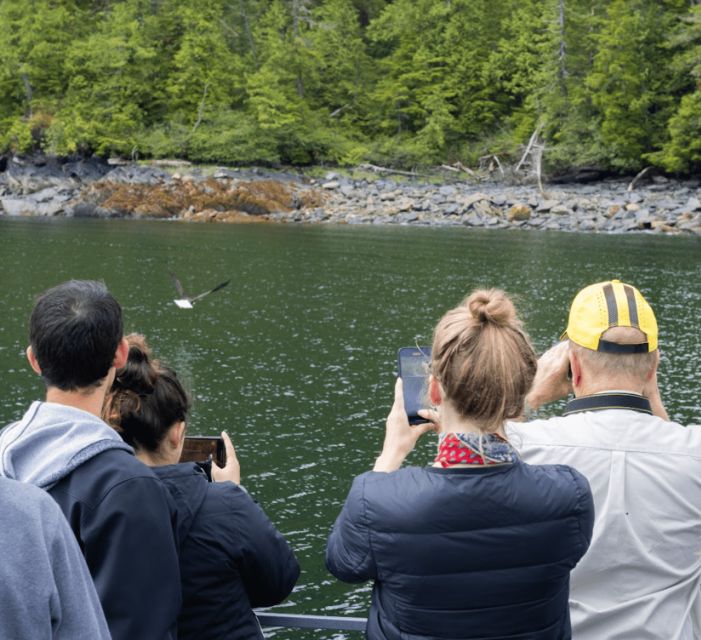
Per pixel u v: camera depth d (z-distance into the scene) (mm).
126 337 3264
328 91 93812
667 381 21906
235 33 94438
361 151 84125
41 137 82312
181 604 2699
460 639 2609
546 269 40938
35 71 84812
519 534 2580
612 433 3045
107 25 87500
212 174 76812
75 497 2574
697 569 3047
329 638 11023
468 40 90812
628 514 2980
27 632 1951
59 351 2742
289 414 19594
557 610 2689
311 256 45969
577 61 81188
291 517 14047
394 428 3057
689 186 73625
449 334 2654
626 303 3113
